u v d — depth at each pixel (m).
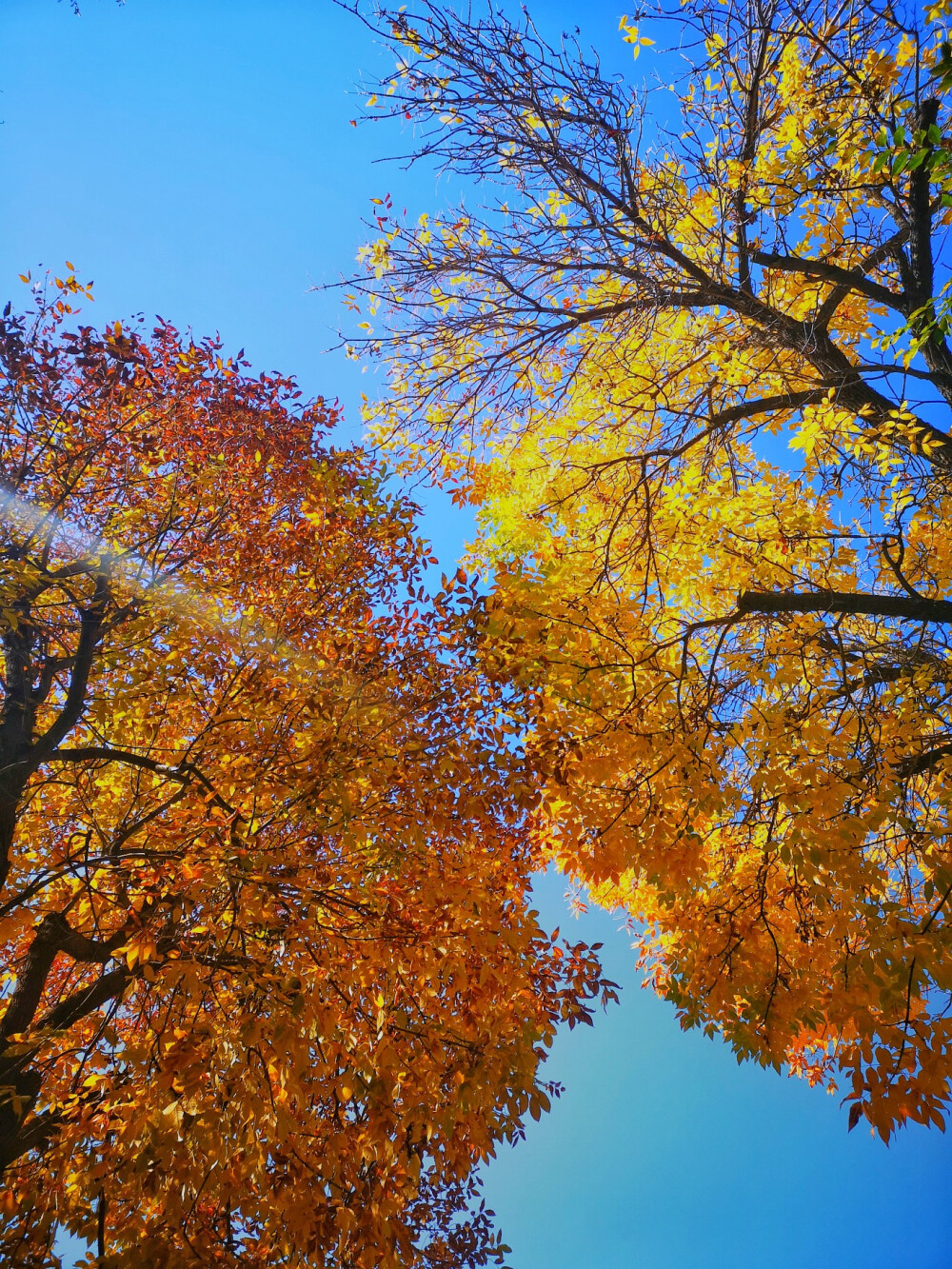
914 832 4.64
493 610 6.05
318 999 4.84
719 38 6.89
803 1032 7.77
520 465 8.37
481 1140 5.39
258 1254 4.90
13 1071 4.88
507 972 5.65
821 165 6.58
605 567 6.66
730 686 5.79
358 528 8.33
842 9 6.62
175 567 7.53
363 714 5.86
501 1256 7.81
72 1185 4.46
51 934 5.43
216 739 6.57
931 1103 3.86
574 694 5.52
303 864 5.82
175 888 5.34
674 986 5.67
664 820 5.32
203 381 8.10
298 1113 4.90
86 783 7.12
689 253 7.78
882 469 6.71
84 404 7.07
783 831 4.98
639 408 7.02
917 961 4.09
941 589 6.93
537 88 6.71
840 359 6.96
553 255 7.18
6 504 6.59
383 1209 4.86
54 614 7.57
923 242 6.61
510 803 6.07
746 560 6.41
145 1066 4.65
